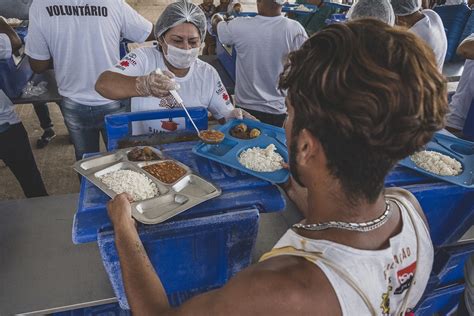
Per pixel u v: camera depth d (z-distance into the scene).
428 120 0.46
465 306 1.14
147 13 7.66
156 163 1.17
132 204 0.96
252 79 2.47
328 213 0.55
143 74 1.65
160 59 1.68
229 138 1.34
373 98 0.42
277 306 0.48
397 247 0.56
